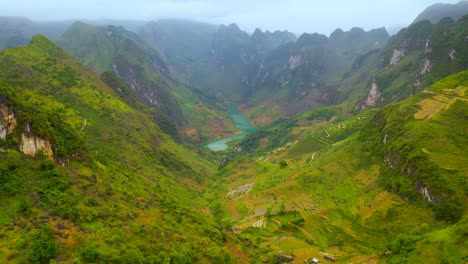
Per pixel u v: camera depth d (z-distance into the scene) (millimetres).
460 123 166750
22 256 63750
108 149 179750
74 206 80312
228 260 97312
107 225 81562
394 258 101375
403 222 136625
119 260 72812
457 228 94812
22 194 74812
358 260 115375
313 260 123500
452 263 86312
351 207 160375
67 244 70250
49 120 97938
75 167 95688
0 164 76062
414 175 148125
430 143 156250
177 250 87875
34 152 84562
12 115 81438
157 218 100312
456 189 131000
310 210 167750
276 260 122500
